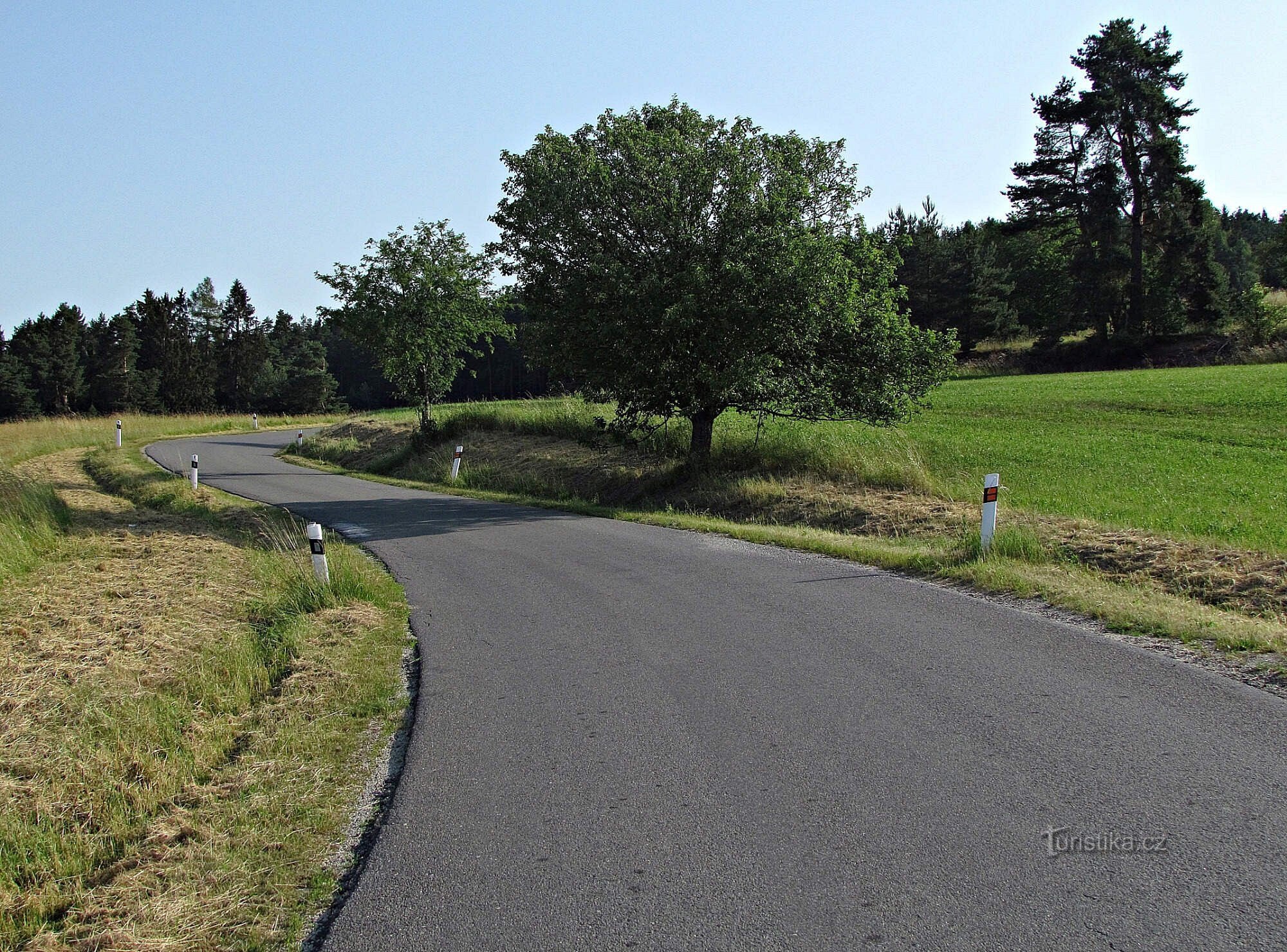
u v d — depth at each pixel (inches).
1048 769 193.2
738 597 371.6
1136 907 141.6
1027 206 2573.8
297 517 692.7
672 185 722.2
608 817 182.4
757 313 704.4
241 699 275.9
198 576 455.2
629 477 872.9
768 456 787.4
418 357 1192.8
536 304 814.5
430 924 148.8
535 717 243.0
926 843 164.7
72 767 227.8
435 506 765.3
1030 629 306.0
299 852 179.9
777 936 138.6
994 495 425.4
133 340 3912.4
